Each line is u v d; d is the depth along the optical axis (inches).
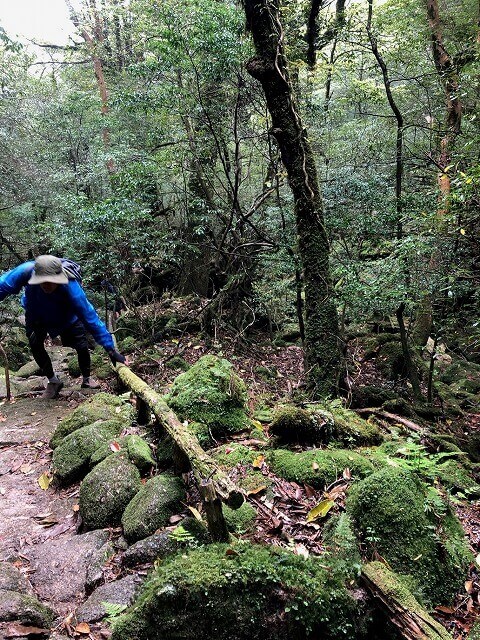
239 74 285.4
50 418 196.7
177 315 338.6
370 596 84.4
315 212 215.5
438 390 281.3
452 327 282.2
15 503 138.3
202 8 278.8
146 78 349.4
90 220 265.4
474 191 190.1
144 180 318.0
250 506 114.5
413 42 318.7
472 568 107.7
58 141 490.9
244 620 79.0
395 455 150.7
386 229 238.8
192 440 113.6
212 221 337.7
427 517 108.0
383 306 217.6
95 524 120.6
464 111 296.7
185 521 103.1
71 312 196.1
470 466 180.1
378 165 283.7
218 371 166.1
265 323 373.4
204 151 334.0
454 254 215.9
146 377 260.7
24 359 322.3
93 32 593.9
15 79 503.2
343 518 101.1
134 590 94.3
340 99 353.4
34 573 106.1
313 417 152.6
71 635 87.4
